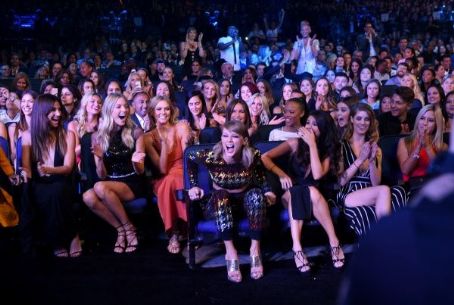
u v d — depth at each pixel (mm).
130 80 6980
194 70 9633
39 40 13891
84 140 4461
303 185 4027
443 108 5621
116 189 4227
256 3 16062
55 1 14727
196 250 4324
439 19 16484
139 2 15422
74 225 4230
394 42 14523
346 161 4227
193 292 3557
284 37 14961
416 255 806
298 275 3838
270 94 6887
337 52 12672
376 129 4215
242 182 3867
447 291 778
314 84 7023
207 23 13914
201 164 4078
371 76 8359
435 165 894
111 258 4172
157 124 4488
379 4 17562
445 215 814
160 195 4230
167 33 14297
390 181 4449
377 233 852
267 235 4148
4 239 4570
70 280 3768
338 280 3738
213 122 5707
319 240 4461
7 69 10219
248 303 3387
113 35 14133
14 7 14398
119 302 3422
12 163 5020
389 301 807
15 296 3527
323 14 16125
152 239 4594
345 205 4078
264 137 5301
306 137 4020
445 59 10289
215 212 3758
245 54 11641
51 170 4156
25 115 4941
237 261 3744
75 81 8578
